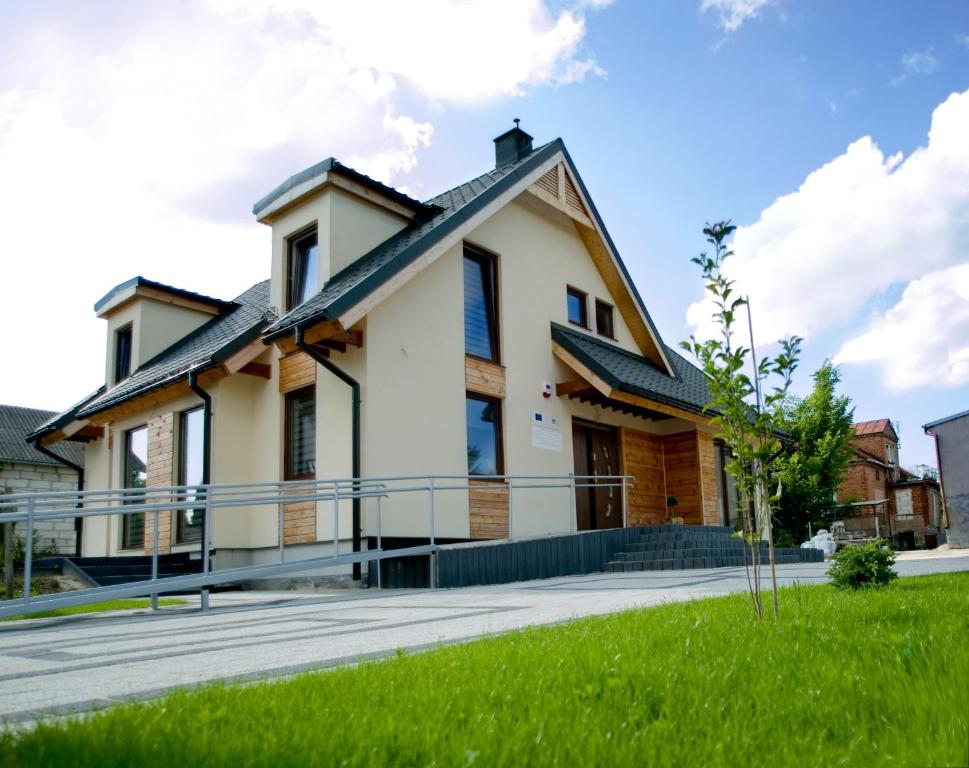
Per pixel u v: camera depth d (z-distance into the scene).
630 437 17.98
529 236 16.50
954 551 23.50
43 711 3.43
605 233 17.98
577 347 15.88
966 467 26.20
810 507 27.48
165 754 2.51
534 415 15.66
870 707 2.98
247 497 13.96
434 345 13.80
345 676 3.67
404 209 14.83
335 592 11.43
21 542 15.60
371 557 10.98
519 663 3.81
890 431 47.44
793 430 28.30
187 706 3.13
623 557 14.40
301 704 3.12
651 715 2.95
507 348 15.37
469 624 6.12
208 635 6.41
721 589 8.31
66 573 12.86
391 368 12.93
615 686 3.23
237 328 15.16
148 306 17.09
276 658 4.84
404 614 7.27
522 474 15.12
